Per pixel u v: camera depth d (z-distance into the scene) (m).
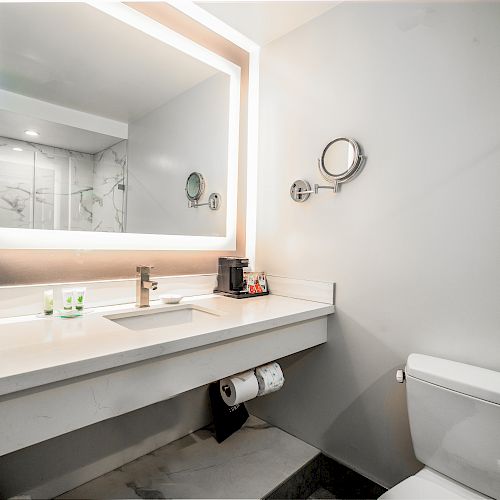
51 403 0.76
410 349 1.28
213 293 1.77
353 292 1.45
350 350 1.47
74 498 1.26
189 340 0.98
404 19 1.29
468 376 1.03
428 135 1.22
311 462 1.50
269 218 1.81
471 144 1.12
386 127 1.34
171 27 1.58
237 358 1.16
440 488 0.99
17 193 1.20
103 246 1.40
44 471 1.24
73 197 1.33
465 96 1.14
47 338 0.93
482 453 0.96
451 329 1.17
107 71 1.41
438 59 1.20
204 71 1.72
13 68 1.20
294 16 1.60
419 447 1.10
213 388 1.64
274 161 1.78
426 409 1.08
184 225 1.67
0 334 0.97
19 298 1.18
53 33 1.28
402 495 0.95
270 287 1.79
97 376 0.83
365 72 1.41
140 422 1.50
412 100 1.27
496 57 1.07
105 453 1.39
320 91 1.58
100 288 1.36
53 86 1.28
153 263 1.57
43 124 1.26
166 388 0.97
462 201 1.14
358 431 1.44
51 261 1.28
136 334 0.98
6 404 0.70
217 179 1.80
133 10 1.45
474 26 1.12
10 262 1.19
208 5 1.54
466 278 1.14
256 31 1.72
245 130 1.90
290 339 1.36
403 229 1.29
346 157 1.44
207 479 1.36
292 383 1.69
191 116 1.67
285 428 1.72
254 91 1.90
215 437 1.66
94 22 1.37
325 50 1.56
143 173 1.52
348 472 1.46
